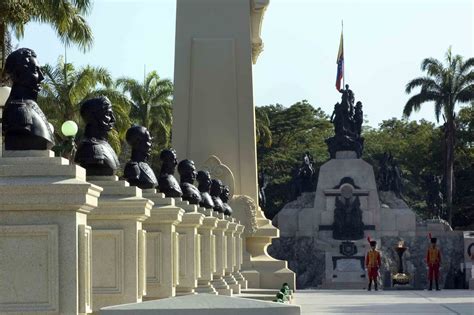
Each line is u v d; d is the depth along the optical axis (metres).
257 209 49.47
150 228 21.27
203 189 33.59
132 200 17.56
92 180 17.83
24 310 12.96
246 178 48.81
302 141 160.75
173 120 48.94
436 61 122.31
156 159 95.00
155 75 95.44
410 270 110.56
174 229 22.02
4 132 13.61
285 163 152.62
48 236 13.02
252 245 49.31
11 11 38.19
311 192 116.88
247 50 49.28
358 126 115.50
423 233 112.44
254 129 49.00
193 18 49.34
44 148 13.59
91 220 17.59
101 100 18.12
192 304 11.76
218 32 49.38
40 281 13.03
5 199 12.90
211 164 48.62
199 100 49.00
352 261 110.56
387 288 94.56
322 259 110.94
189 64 49.12
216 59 49.22
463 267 103.50
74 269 13.09
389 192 116.00
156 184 21.73
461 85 122.38
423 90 122.12
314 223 112.62
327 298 49.91
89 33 46.16
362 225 111.88
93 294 17.48
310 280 110.25
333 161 114.06
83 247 13.30
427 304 43.28
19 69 13.75
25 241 13.01
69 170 13.20
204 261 29.25
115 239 17.55
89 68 64.12
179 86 49.03
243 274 47.81
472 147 139.25
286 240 112.81
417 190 149.38
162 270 21.23
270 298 36.12
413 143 152.75
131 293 17.55
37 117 13.61
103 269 17.53
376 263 65.56
